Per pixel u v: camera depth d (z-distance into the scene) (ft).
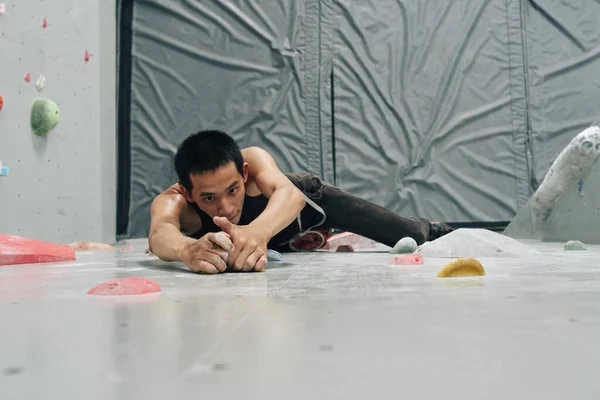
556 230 10.69
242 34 16.75
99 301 2.78
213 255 4.37
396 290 3.08
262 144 16.57
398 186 16.49
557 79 16.56
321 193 7.66
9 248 5.63
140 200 16.39
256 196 6.59
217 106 16.66
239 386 1.22
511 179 16.51
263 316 2.22
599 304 2.46
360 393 1.16
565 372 1.32
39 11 11.09
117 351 1.61
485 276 3.84
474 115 16.57
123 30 16.40
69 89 12.42
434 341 1.69
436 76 16.67
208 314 2.30
